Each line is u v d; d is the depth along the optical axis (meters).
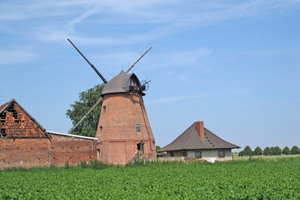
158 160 53.97
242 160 56.50
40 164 50.97
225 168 44.12
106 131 57.53
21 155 50.38
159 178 35.00
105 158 56.50
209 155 63.22
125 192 26.36
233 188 26.88
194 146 62.53
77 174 40.75
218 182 30.47
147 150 58.66
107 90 59.59
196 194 25.05
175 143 65.94
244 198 23.77
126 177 36.22
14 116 51.03
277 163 51.22
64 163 52.69
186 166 48.16
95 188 28.45
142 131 58.75
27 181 34.97
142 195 24.97
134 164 51.97
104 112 59.56
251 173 37.75
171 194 25.62
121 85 58.69
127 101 58.56
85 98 88.19
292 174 36.34
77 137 54.62
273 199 23.02
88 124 86.56
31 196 25.97
